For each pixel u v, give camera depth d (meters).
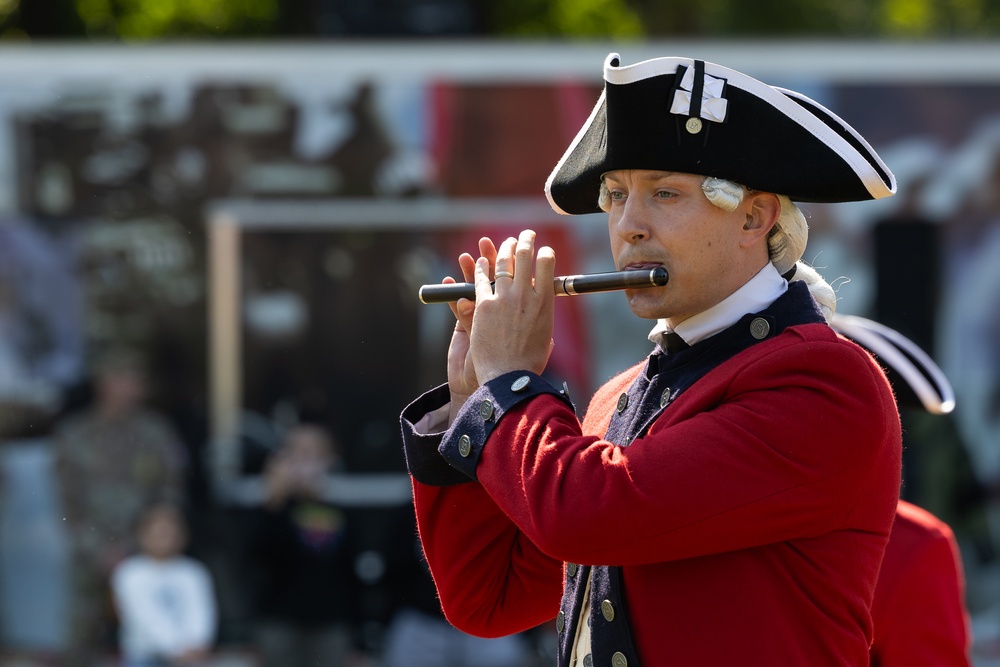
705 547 6.36
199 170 21.30
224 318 21.52
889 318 21.22
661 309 6.87
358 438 21.62
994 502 21.39
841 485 6.40
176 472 21.59
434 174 21.27
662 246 6.78
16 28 41.62
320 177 21.34
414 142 21.27
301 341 21.59
